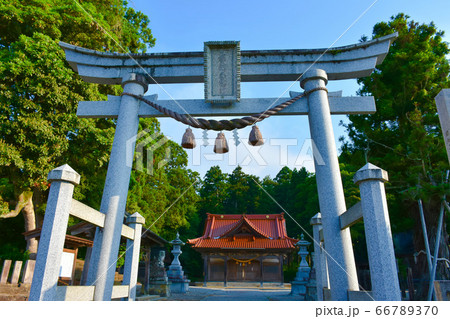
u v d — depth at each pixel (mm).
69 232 10156
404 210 14156
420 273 13000
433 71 13633
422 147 11125
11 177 11391
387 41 5613
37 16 11836
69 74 11477
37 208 14289
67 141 11469
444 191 10227
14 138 10125
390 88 14648
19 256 10789
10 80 10266
